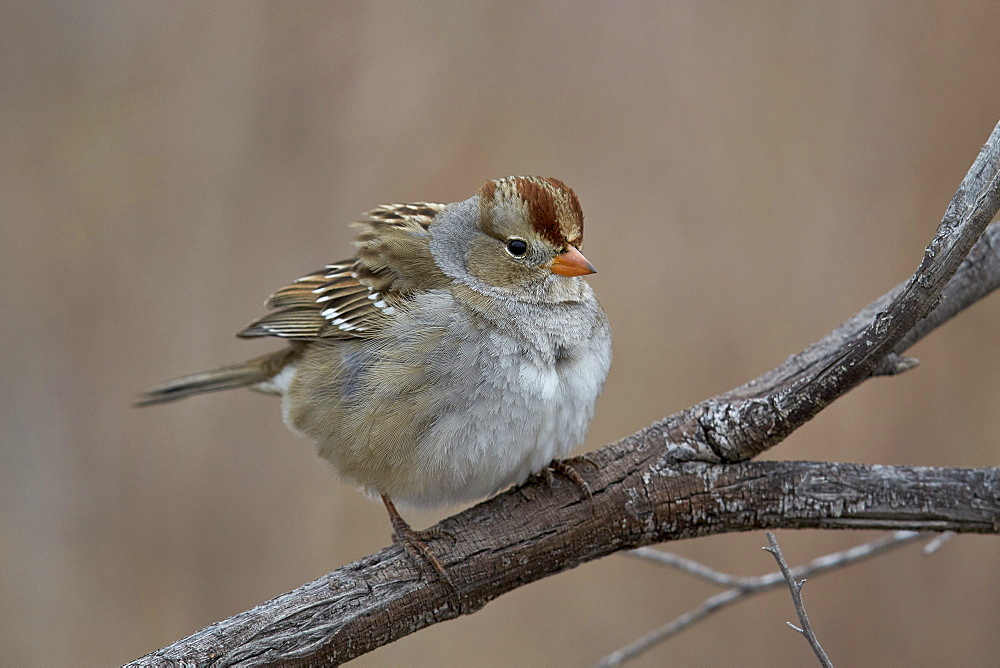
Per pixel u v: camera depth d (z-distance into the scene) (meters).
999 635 11.18
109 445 12.69
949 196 12.45
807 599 11.55
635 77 13.38
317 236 12.93
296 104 13.34
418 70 13.42
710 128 13.08
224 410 12.68
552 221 7.93
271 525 12.32
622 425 12.09
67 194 13.14
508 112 13.24
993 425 11.77
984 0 12.71
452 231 8.34
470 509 7.50
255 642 6.54
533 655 11.70
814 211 12.68
